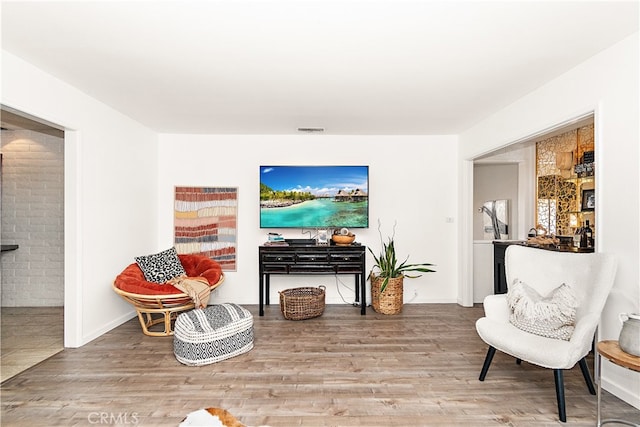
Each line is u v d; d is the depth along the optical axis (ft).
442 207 16.79
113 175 12.93
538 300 8.46
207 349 9.87
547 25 7.11
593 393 8.21
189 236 16.55
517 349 7.75
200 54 8.40
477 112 13.03
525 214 18.15
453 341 11.69
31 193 15.65
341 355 10.52
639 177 7.46
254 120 14.19
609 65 8.09
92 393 8.30
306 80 9.98
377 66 9.07
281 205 16.01
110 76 9.77
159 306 12.05
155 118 13.99
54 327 12.94
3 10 6.53
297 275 16.70
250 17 6.79
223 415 6.74
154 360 10.16
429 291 16.79
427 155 16.76
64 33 7.43
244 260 16.63
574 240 13.84
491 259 16.55
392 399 8.05
